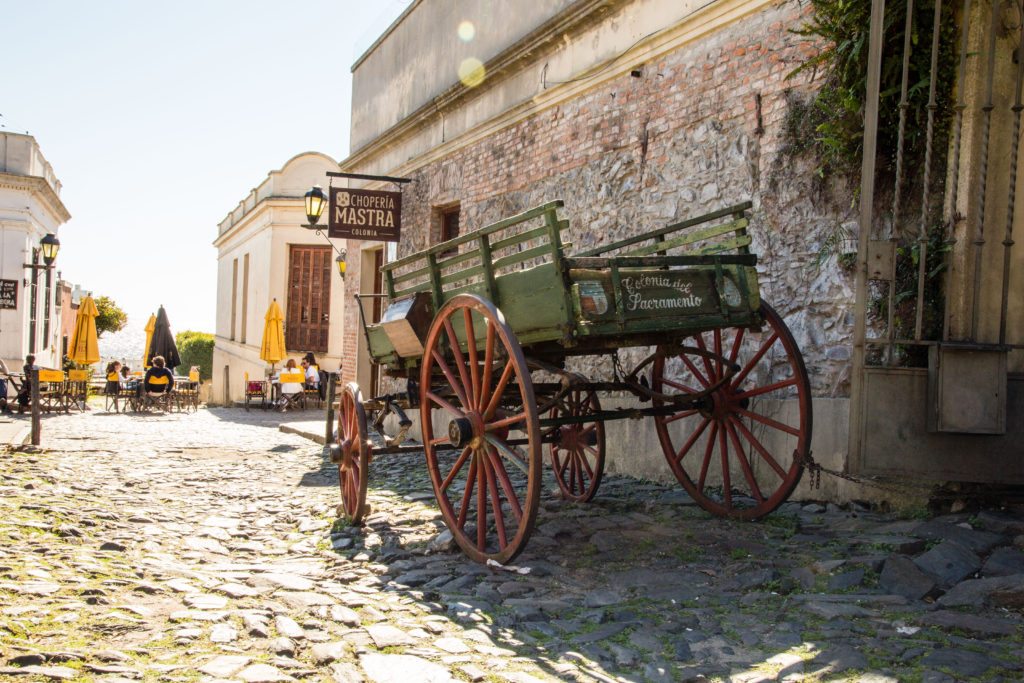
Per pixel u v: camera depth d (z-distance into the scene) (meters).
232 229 33.31
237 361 31.95
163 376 22.16
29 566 4.51
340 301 27.11
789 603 3.91
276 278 27.06
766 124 6.73
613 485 7.47
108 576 4.42
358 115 16.45
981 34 5.29
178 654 3.26
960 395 4.84
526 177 10.03
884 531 4.88
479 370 5.45
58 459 9.34
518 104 10.09
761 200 6.74
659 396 5.55
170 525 6.00
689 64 7.56
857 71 5.70
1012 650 3.21
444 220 12.66
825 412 6.04
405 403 6.30
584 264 4.47
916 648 3.24
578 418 5.21
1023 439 4.97
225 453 10.97
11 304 24.75
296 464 9.89
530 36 9.74
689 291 4.78
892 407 4.93
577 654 3.34
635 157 8.20
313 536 5.82
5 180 24.59
